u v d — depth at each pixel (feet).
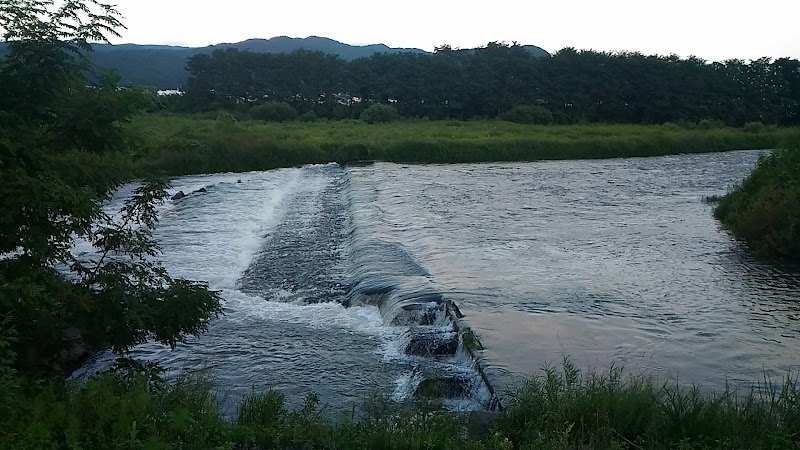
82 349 35.76
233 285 50.90
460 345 38.04
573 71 251.60
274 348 38.78
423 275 50.83
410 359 37.47
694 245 61.82
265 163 132.77
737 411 24.34
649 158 155.84
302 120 220.64
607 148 160.86
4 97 26.50
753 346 37.60
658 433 22.11
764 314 42.88
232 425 23.04
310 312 44.96
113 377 25.84
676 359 35.78
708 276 51.55
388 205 82.99
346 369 35.99
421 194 93.20
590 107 251.39
